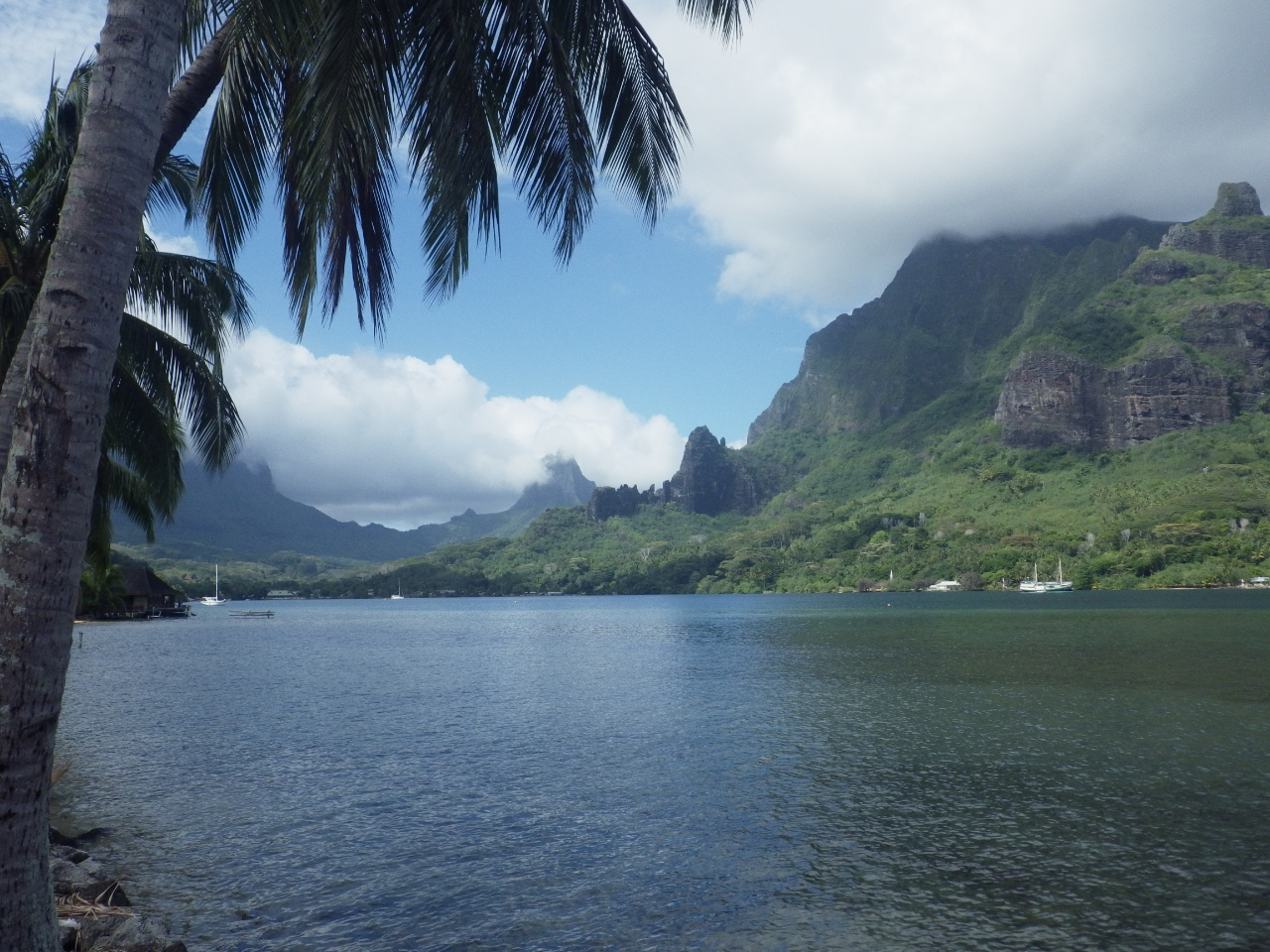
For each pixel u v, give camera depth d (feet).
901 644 164.04
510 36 24.56
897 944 29.17
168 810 47.88
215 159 24.44
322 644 213.25
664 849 39.91
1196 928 29.86
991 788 49.78
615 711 84.89
